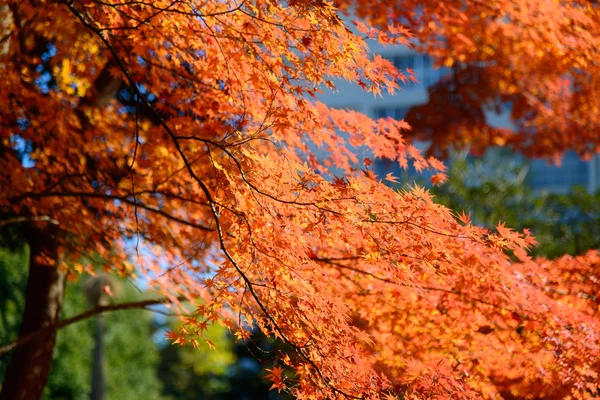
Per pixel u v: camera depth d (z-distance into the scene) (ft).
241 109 15.90
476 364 15.66
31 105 21.21
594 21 19.11
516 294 14.55
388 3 21.35
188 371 112.06
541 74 34.17
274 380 12.44
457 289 14.99
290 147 15.30
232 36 13.55
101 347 68.49
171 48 16.98
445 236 12.45
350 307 16.12
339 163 15.66
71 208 21.49
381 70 12.94
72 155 22.06
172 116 18.71
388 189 11.98
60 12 17.02
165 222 20.63
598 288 15.19
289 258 12.19
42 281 23.67
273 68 13.10
